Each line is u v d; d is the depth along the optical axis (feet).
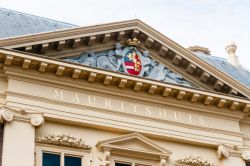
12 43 80.89
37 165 78.13
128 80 86.89
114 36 90.12
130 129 86.12
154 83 88.28
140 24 91.20
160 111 89.86
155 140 88.22
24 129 79.00
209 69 93.50
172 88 89.35
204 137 91.09
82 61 86.99
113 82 86.79
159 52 92.89
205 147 91.35
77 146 81.71
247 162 92.22
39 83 83.10
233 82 94.12
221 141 92.02
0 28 91.66
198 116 92.48
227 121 94.38
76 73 83.97
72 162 80.84
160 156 85.76
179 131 89.61
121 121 86.12
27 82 82.38
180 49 92.48
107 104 86.43
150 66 91.86
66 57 86.43
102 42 89.45
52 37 83.97
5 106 79.20
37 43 82.74
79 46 87.66
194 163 88.28
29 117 79.92
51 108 82.33
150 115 88.63
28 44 82.02
